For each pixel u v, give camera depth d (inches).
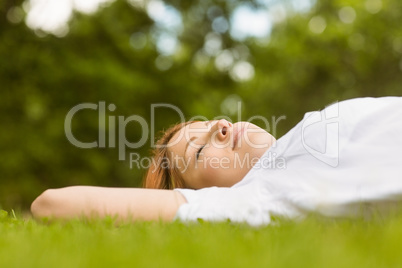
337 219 104.4
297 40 784.9
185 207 113.9
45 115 546.6
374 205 105.0
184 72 611.5
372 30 784.3
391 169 107.8
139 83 573.0
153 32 626.2
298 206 107.7
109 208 115.1
